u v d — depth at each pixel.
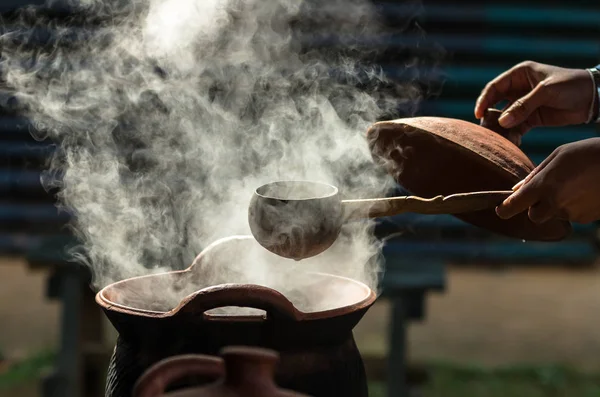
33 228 6.44
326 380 1.55
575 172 1.73
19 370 4.96
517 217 1.97
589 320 5.82
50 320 5.66
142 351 1.55
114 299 1.62
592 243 6.57
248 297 1.44
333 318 1.51
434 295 6.15
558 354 5.32
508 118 2.37
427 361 5.15
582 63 6.55
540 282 6.43
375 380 4.07
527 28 6.44
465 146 1.78
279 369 1.50
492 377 4.97
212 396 1.23
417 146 1.86
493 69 6.40
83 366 4.16
